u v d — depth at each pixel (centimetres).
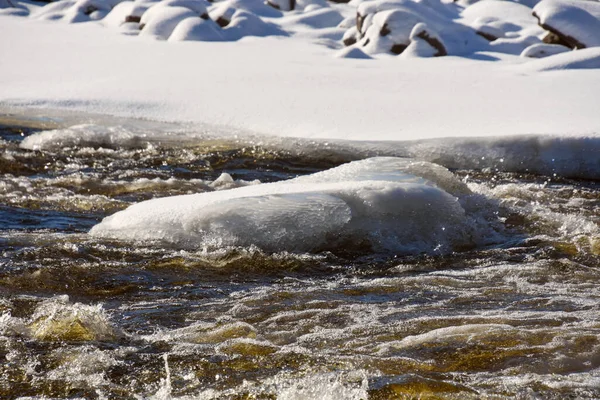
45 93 1961
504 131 1529
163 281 841
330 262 922
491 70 2303
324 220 952
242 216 956
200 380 592
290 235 944
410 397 563
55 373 601
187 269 877
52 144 1502
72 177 1281
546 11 3019
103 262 883
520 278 866
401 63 2466
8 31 2917
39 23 3297
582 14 2986
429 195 1005
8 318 710
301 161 1469
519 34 3275
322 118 1711
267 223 948
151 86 2016
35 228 1022
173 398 562
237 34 3119
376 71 2206
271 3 3934
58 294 795
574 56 2353
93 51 2559
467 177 1361
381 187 1003
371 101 1827
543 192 1264
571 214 1132
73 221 1061
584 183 1359
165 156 1470
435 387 576
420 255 952
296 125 1680
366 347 658
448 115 1691
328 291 817
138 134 1598
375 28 2880
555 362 626
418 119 1673
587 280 859
